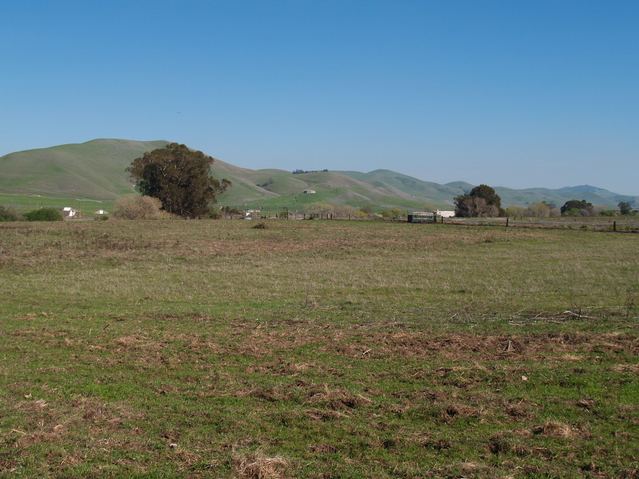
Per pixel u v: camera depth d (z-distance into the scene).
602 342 14.62
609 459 8.35
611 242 48.59
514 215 108.62
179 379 12.41
